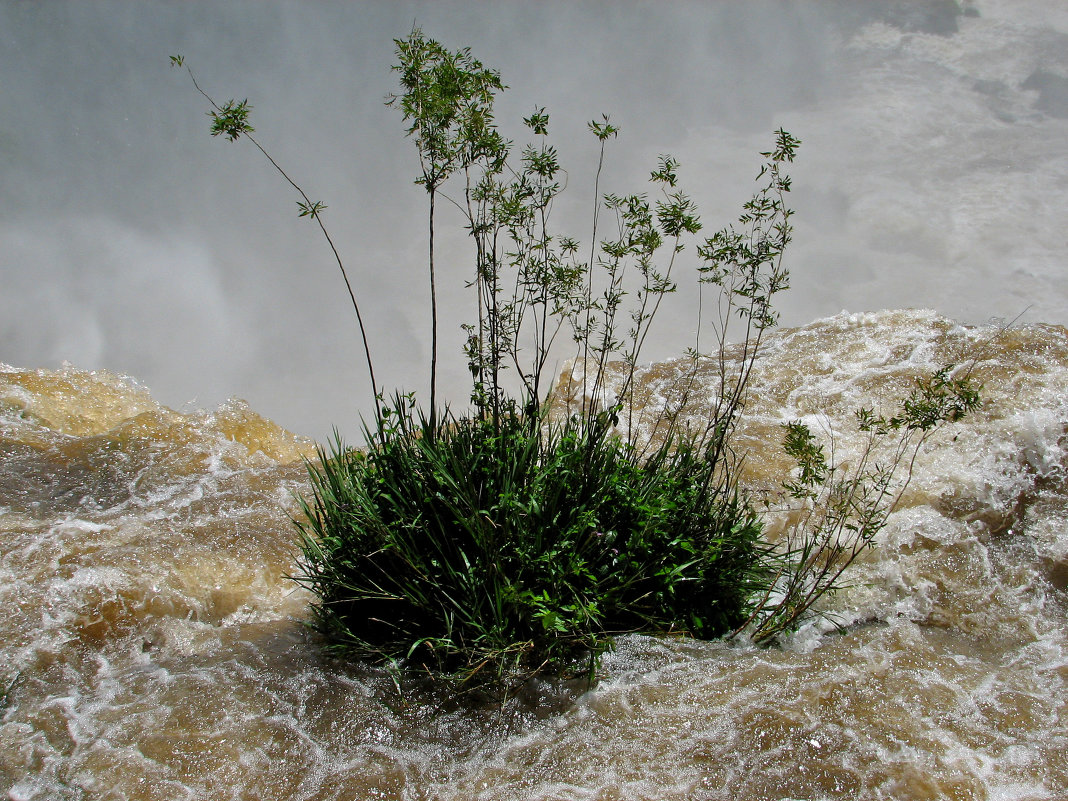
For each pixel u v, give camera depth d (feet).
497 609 13.80
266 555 18.51
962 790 11.83
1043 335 24.73
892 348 25.91
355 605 15.16
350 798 12.01
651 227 16.63
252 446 25.72
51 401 26.84
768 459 21.65
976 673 14.32
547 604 13.84
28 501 21.08
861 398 23.65
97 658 15.38
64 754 12.84
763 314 17.20
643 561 14.87
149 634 16.01
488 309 16.47
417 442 15.64
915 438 20.93
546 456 15.72
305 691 14.03
